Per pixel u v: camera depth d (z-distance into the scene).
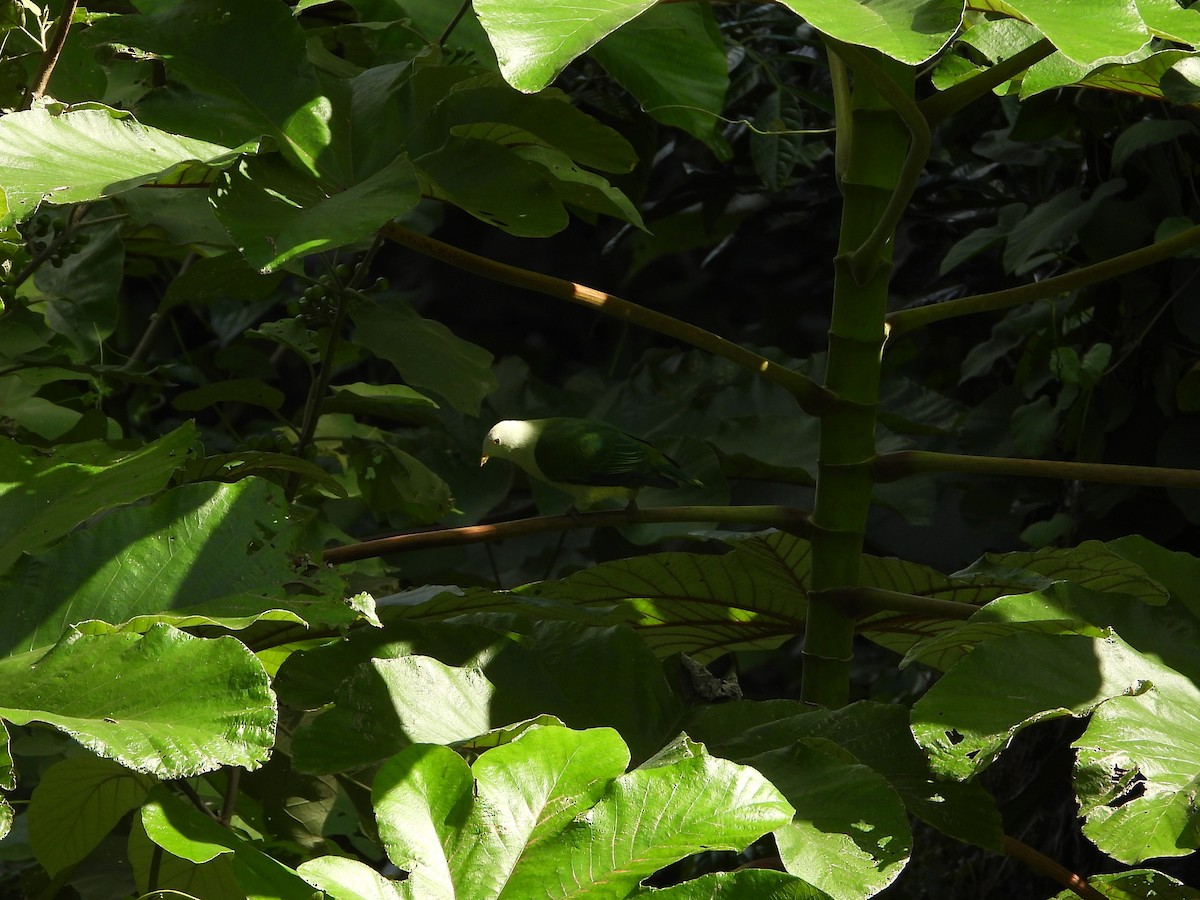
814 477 2.51
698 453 2.34
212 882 1.17
